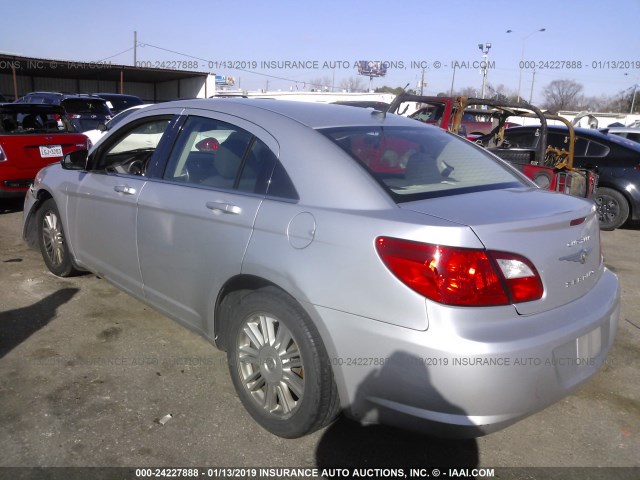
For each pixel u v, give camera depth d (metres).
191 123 3.48
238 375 2.93
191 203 3.14
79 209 4.19
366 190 2.56
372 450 2.76
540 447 2.84
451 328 2.18
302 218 2.61
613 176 8.21
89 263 4.21
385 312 2.29
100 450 2.68
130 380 3.30
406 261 2.26
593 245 2.77
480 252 2.22
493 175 3.16
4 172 7.32
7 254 5.65
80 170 4.36
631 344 4.05
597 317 2.57
